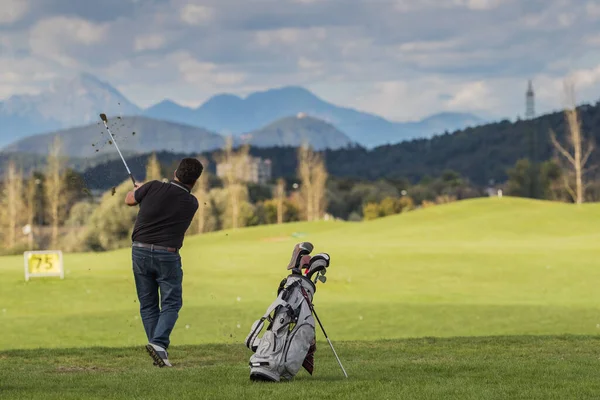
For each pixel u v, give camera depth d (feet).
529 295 120.88
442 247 175.52
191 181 40.96
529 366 39.55
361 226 242.17
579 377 35.68
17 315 99.91
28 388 33.35
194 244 231.09
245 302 108.47
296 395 30.14
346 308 101.30
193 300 112.57
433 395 30.35
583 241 184.24
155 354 40.14
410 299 116.67
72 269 154.81
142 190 40.19
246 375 36.70
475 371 38.24
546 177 483.92
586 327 85.97
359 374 37.50
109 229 332.19
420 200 549.13
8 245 365.20
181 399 29.68
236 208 388.57
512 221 223.30
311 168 466.29
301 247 35.27
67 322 88.94
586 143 488.02
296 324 34.09
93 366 44.24
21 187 373.61
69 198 365.61
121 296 117.70
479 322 90.33
